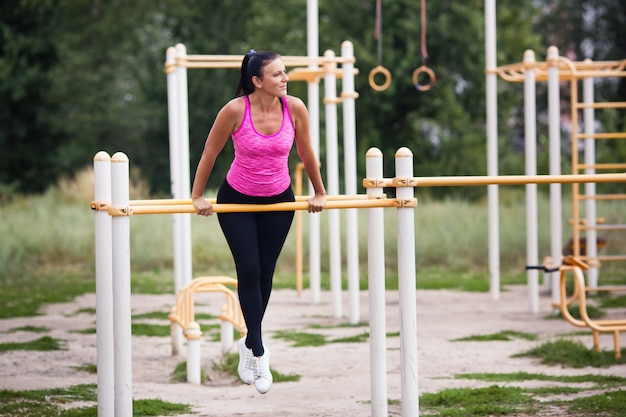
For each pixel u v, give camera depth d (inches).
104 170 310.3
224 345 484.4
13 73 1701.5
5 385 428.1
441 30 1531.7
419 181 303.1
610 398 369.7
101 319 309.1
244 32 1907.0
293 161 1524.4
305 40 1596.9
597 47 2050.9
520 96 1710.1
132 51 1895.9
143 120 1800.0
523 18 1651.1
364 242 980.6
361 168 1540.4
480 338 554.3
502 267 950.4
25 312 684.1
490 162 716.0
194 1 1924.2
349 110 621.3
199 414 365.7
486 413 356.2
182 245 614.9
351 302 622.2
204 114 1812.3
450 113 1561.3
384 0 1560.0
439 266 980.6
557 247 633.0
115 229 296.0
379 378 313.4
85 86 1766.7
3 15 1710.1
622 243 965.2
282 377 443.5
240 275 298.5
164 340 566.3
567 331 577.3
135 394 411.5
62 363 492.1
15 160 1752.0
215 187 1740.9
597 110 1902.1
